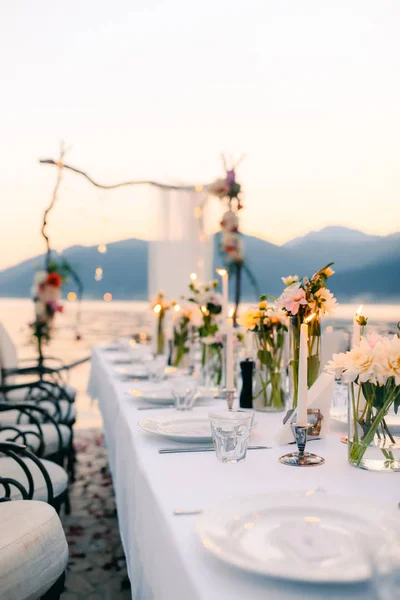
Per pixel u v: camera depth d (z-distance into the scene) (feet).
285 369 7.29
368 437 4.73
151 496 4.25
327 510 3.52
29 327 18.78
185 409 7.11
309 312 5.76
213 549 3.01
